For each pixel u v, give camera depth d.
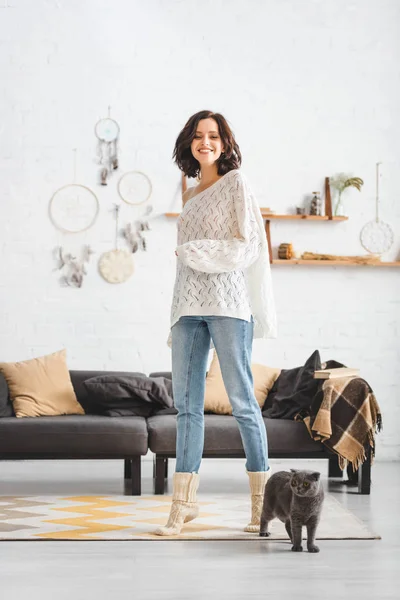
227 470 6.07
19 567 3.27
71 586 3.02
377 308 6.77
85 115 6.57
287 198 6.71
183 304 3.82
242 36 6.70
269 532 3.91
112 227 6.57
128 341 6.56
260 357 6.66
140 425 5.04
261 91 6.71
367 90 6.79
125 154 6.59
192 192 4.09
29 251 6.51
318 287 6.72
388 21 6.81
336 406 5.13
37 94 6.54
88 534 3.83
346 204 6.76
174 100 6.64
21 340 6.48
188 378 3.88
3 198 6.49
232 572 3.23
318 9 6.77
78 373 5.86
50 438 4.98
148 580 3.11
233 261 3.70
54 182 6.54
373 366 6.74
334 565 3.35
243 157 6.69
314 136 6.74
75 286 6.53
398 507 4.70
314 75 6.75
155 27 6.64
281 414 5.36
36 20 6.54
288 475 3.73
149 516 4.30
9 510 4.43
